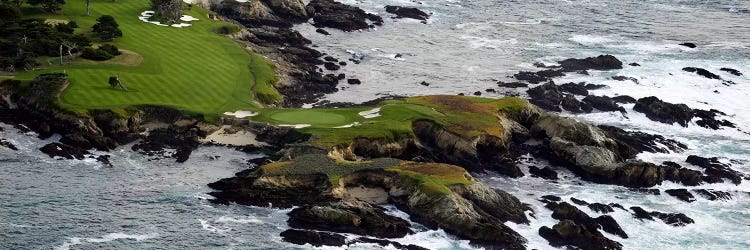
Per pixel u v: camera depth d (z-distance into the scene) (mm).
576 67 180625
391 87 163500
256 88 146875
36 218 103188
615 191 121062
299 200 110375
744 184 125688
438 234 104000
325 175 112875
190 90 141375
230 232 102812
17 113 132750
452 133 129000
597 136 133250
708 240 107688
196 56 158000
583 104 156000
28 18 166625
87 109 128500
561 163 128625
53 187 111688
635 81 171750
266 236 102188
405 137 128000
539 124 137250
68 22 165625
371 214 105438
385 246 100562
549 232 105125
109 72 143375
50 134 127062
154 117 131625
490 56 188750
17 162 118062
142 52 155375
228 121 130875
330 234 101812
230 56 161375
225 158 124062
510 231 104375
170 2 177875
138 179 116000
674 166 129000
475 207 108625
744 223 113188
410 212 108062
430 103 142500
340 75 167375
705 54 195250
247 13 198250
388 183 113250
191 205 109188
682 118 151125
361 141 125000
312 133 126062
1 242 96875
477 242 102000
